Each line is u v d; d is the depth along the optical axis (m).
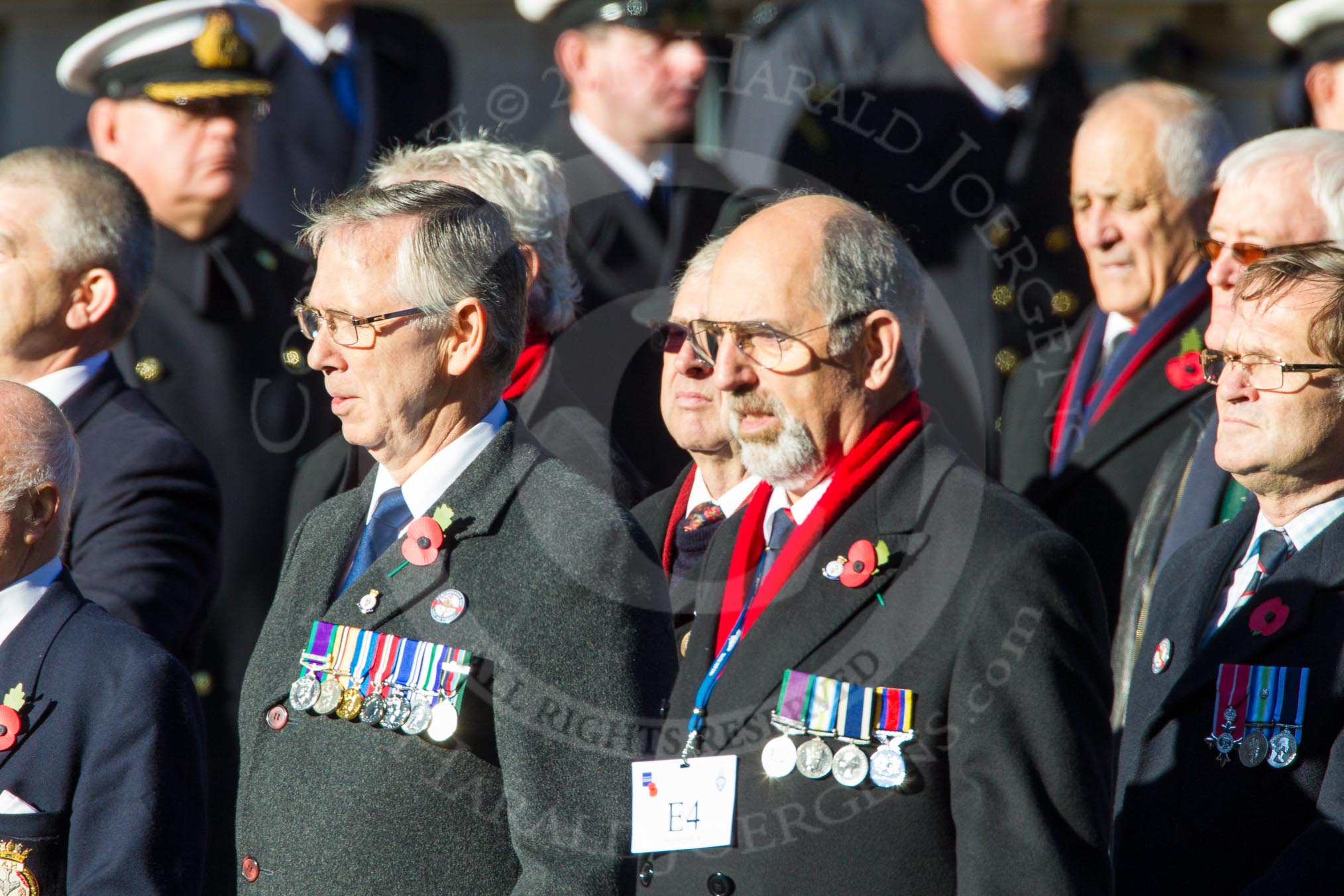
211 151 18.72
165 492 14.32
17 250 14.25
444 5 24.50
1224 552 11.74
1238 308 11.18
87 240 14.45
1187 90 15.98
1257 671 10.65
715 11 15.64
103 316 14.64
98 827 10.73
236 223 19.39
